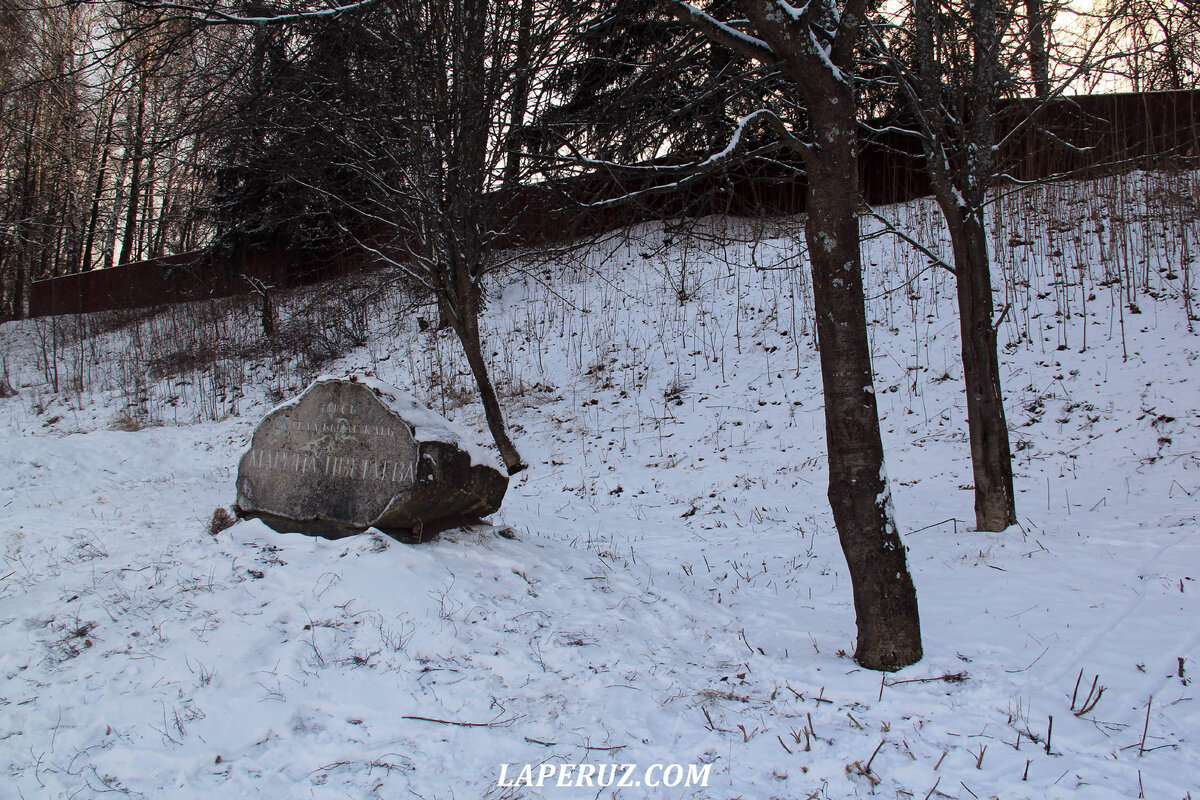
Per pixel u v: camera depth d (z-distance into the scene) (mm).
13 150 22656
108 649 4762
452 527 6977
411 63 9062
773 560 7707
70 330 25609
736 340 14266
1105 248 13039
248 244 21672
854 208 4754
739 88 6699
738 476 10734
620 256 17938
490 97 8758
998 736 3926
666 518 9672
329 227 18266
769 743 3939
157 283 26875
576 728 4113
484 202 9883
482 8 9070
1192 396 9617
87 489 12008
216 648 4711
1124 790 3408
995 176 7996
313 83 9008
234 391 17750
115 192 25281
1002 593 6059
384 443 6316
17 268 32406
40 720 4082
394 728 4098
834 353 4781
